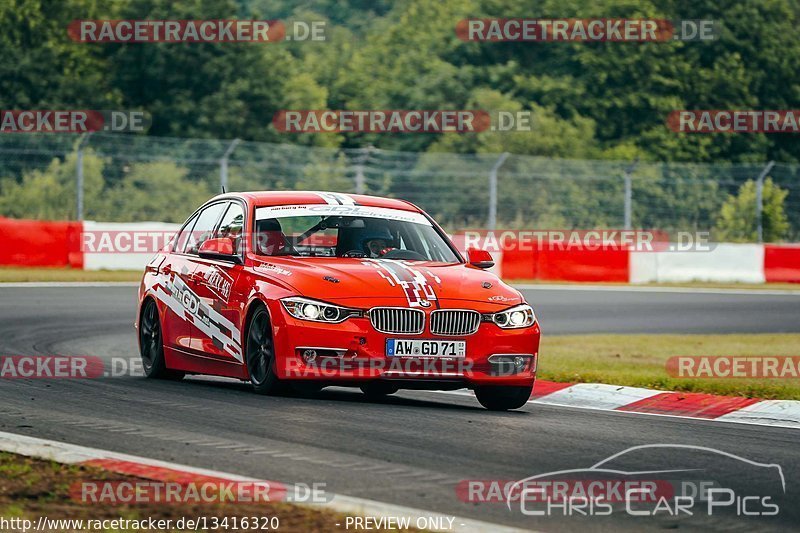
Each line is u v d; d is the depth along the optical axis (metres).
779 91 192.50
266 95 162.50
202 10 164.00
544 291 86.12
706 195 146.25
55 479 20.44
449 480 21.55
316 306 31.00
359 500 19.38
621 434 27.98
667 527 18.67
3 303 64.25
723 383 38.56
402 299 31.23
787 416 33.03
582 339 56.06
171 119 157.75
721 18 192.62
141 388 34.41
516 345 32.03
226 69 162.62
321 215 35.53
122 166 126.31
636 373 42.75
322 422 27.83
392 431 26.86
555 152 156.12
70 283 78.31
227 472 21.62
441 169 147.38
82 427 26.39
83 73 163.00
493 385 31.95
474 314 31.64
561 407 34.09
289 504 18.91
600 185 142.38
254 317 32.81
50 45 156.75
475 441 25.95
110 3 173.50
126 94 162.50
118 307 64.62
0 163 127.50
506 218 137.88
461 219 136.12
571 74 181.12
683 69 183.38
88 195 121.50
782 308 77.69
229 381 38.53
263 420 27.91
